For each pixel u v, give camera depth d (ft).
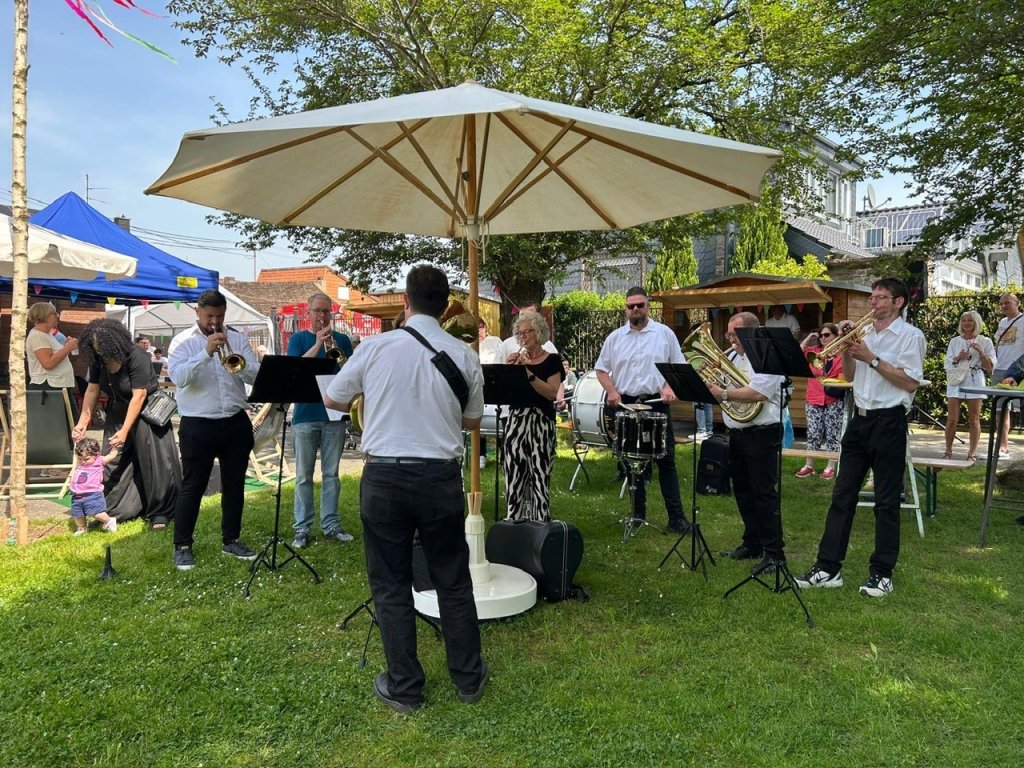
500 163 14.65
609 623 12.08
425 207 15.85
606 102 32.71
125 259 21.17
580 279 72.43
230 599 13.14
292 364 12.48
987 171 24.97
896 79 26.12
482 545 12.64
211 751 8.33
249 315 52.85
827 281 38.19
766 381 14.25
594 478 25.18
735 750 8.34
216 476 22.86
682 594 13.41
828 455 19.03
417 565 12.77
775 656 10.90
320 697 9.50
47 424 21.24
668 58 32.12
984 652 10.82
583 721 8.98
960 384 26.58
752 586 13.88
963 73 22.61
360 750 8.41
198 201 12.98
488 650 10.99
